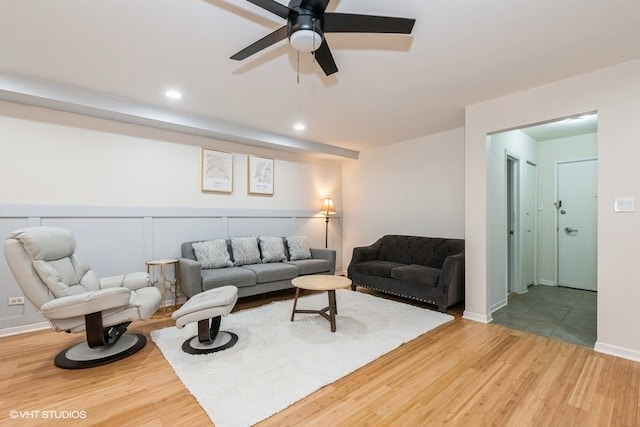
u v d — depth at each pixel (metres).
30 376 2.09
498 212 3.70
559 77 2.66
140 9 1.79
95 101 2.98
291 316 3.21
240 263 4.03
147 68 2.52
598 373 2.14
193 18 1.88
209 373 2.11
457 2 1.72
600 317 2.49
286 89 2.93
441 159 4.44
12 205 2.83
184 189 3.96
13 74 2.59
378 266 4.09
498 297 3.69
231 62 2.42
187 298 3.66
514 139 4.16
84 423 1.61
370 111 3.54
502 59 2.36
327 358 2.33
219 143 4.28
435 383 2.02
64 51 2.25
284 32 1.67
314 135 4.56
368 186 5.50
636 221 2.33
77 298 2.13
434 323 3.10
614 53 2.26
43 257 2.20
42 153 3.00
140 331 2.90
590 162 4.51
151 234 3.67
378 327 2.97
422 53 2.28
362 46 2.18
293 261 4.46
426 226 4.62
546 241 4.93
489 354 2.44
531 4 1.74
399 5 1.75
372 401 1.82
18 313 2.86
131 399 1.83
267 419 1.66
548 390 1.93
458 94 3.04
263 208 4.74
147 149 3.66
